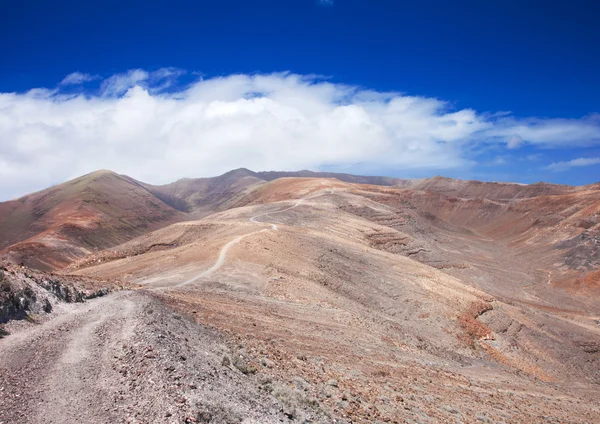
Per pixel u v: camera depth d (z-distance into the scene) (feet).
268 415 40.47
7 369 43.24
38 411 34.71
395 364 94.22
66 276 94.38
